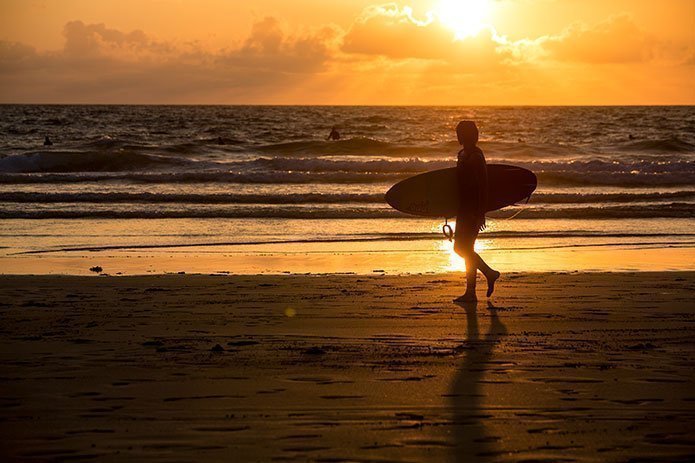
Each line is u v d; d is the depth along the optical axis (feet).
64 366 22.99
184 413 18.21
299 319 31.37
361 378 21.53
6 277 44.29
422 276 45.55
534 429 17.02
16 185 114.73
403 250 61.87
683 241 66.85
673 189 117.19
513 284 41.68
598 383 21.01
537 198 100.22
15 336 27.66
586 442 16.14
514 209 90.12
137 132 294.66
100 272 50.44
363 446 15.88
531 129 339.16
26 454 15.49
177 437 16.48
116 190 109.29
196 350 25.27
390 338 27.40
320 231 73.31
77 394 19.93
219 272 50.67
